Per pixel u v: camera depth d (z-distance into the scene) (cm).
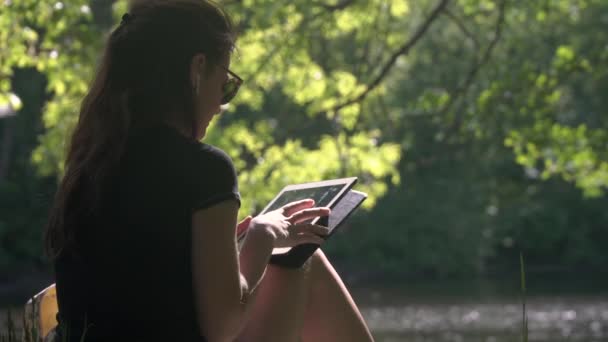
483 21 2522
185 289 227
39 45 1403
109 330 229
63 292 239
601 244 5625
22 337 273
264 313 256
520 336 2250
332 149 1678
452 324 2620
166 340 226
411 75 3338
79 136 241
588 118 3291
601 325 2416
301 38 1650
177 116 240
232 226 229
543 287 4028
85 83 1430
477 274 5053
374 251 4938
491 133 1761
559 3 2080
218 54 246
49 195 249
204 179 228
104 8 1964
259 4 1653
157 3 245
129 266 227
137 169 231
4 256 4512
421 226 4900
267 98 3075
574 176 1819
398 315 2975
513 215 5503
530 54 2594
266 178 1728
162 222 226
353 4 1709
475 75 1866
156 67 239
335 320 269
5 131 4625
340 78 1708
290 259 257
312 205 272
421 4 2689
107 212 231
